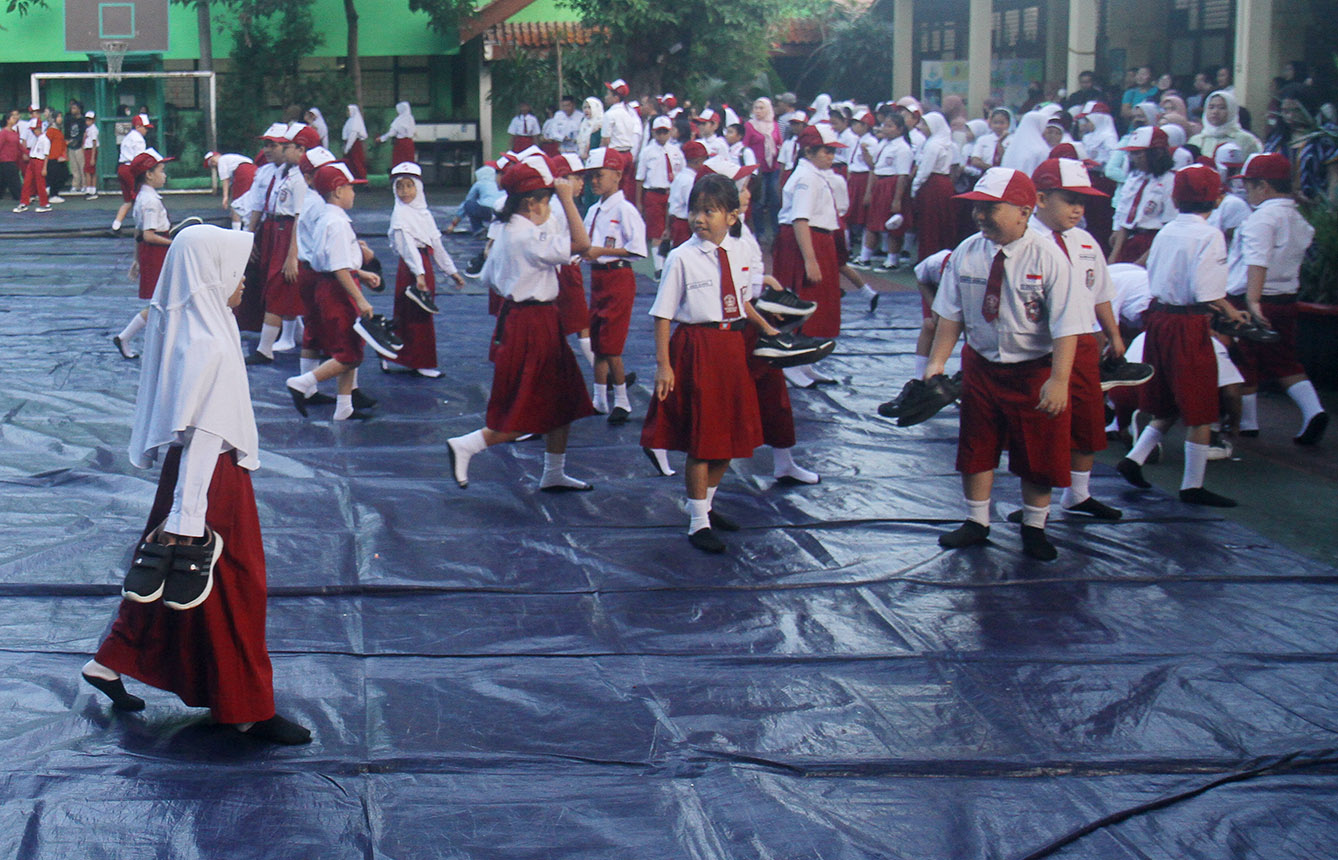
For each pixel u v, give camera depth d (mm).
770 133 17906
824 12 28688
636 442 7695
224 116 27719
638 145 18312
